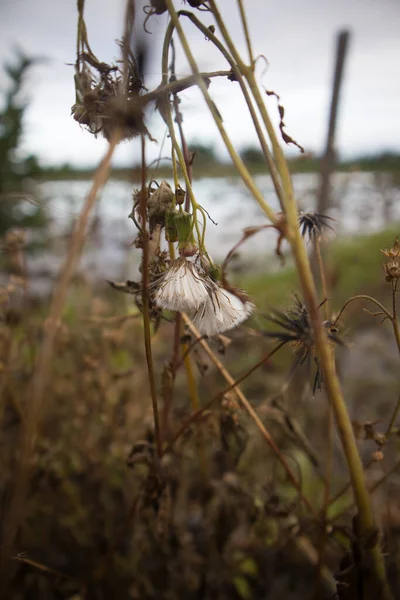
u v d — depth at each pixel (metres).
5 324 0.25
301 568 0.29
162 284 0.15
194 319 0.15
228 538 0.26
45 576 0.24
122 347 0.33
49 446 0.26
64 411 0.30
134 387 0.32
